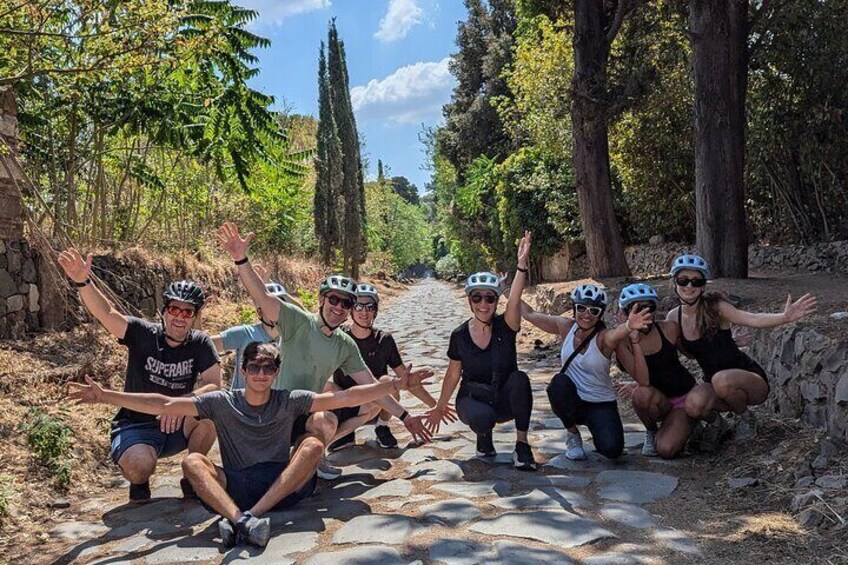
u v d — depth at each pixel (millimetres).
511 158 25797
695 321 5324
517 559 3686
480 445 5648
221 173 13562
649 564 3623
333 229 31891
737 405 5184
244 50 12312
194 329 5324
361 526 4262
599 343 5465
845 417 4699
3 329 8156
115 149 12969
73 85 9688
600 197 15438
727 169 11305
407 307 27109
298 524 4348
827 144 14164
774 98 14719
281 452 4547
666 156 17781
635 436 6203
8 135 8805
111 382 7742
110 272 10883
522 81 22078
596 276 15602
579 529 4090
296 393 4543
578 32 14633
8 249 8398
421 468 5496
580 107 15227
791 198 15500
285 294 5594
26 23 7898
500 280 5484
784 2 12414
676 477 4992
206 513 4711
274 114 13500
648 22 14656
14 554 4215
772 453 4992
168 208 16516
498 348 5453
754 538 3863
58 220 8586
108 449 6191
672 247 18734
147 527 4523
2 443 5602
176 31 8688
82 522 4719
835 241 14359
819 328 5562
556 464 5469
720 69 11234
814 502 4047
